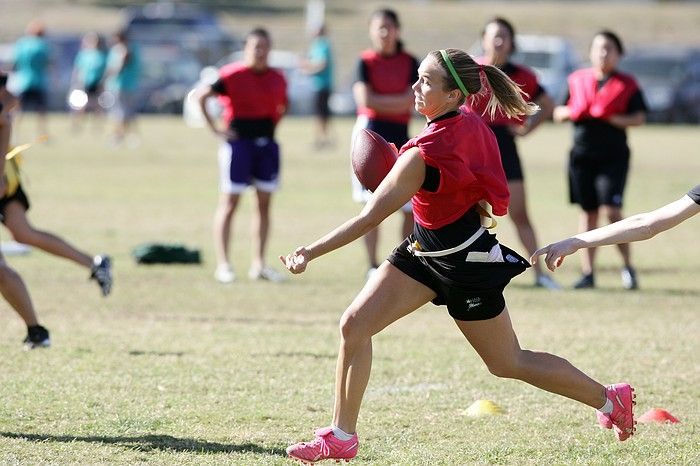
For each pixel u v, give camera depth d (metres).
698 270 46.72
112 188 70.81
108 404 24.80
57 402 24.80
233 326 34.12
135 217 58.88
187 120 126.62
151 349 30.58
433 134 19.27
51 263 45.12
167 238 52.22
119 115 102.88
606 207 41.53
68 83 140.62
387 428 23.56
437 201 19.42
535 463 21.08
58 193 67.62
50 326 33.41
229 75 42.12
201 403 25.12
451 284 19.55
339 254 50.00
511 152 41.16
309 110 138.88
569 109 42.06
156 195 68.19
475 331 20.05
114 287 40.31
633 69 137.12
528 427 23.77
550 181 78.94
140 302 37.72
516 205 41.62
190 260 46.06
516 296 40.28
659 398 26.42
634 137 115.94
